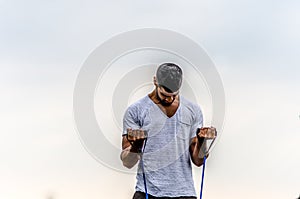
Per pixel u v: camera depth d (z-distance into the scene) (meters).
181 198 4.11
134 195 4.17
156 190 4.07
